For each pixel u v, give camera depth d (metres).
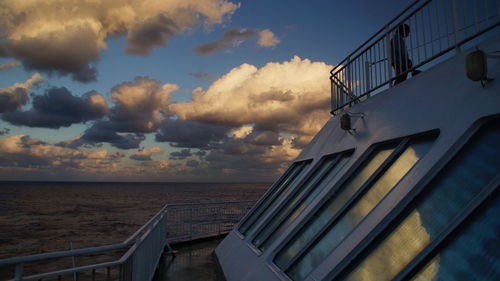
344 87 6.82
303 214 4.77
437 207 2.60
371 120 4.79
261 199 8.31
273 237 5.18
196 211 11.15
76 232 33.56
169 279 6.70
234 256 6.41
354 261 2.98
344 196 4.20
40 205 72.25
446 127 3.04
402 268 2.41
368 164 4.34
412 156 3.47
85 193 133.88
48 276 3.41
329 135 6.59
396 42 5.56
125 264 4.21
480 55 2.55
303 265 3.71
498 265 1.82
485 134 2.71
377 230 3.01
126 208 64.94
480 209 2.21
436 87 3.50
